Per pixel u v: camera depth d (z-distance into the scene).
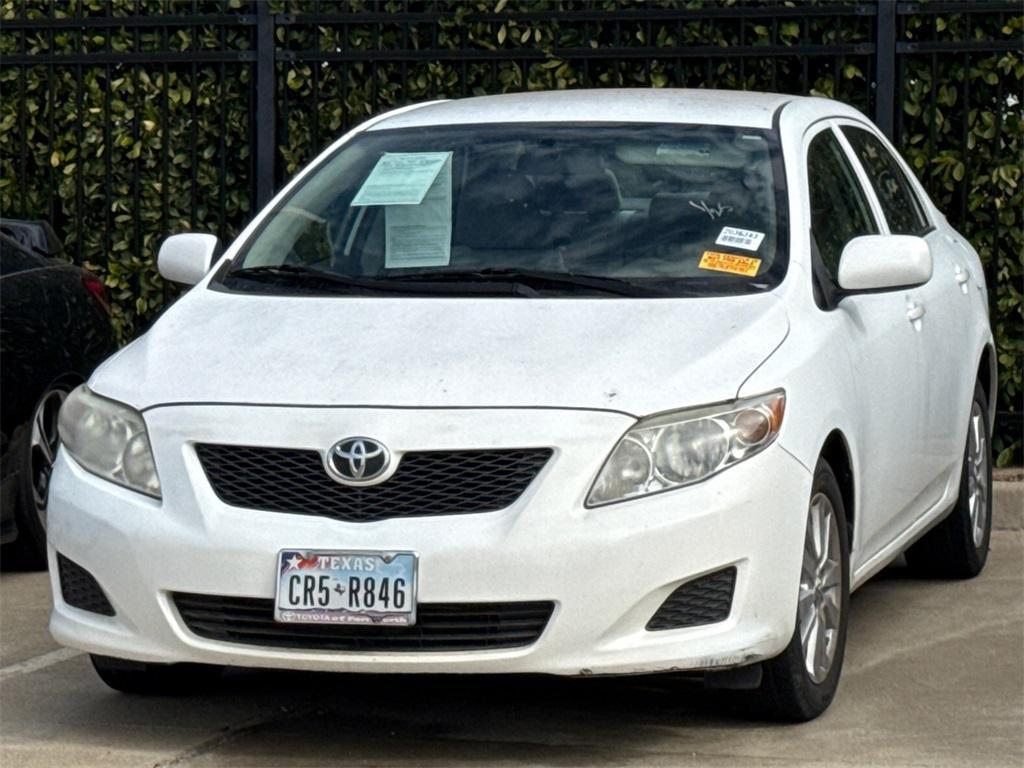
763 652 8.70
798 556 8.88
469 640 8.48
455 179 10.79
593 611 8.37
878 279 10.10
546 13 16.47
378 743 9.23
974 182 16.22
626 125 11.05
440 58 16.64
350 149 11.39
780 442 8.78
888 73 16.03
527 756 8.95
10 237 13.91
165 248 11.16
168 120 17.33
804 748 8.98
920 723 9.47
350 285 10.10
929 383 11.56
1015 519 15.34
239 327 9.63
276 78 17.17
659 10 16.27
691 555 8.45
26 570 13.82
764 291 9.72
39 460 13.66
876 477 10.38
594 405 8.55
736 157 10.66
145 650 8.90
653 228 10.20
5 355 13.14
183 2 18.03
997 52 15.95
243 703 10.07
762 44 16.59
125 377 9.38
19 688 10.44
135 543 8.79
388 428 8.55
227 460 8.77
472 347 9.04
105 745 9.22
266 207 11.15
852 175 11.68
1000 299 16.20
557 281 9.82
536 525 8.36
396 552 8.40
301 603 8.48
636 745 9.09
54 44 17.78
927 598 12.68
